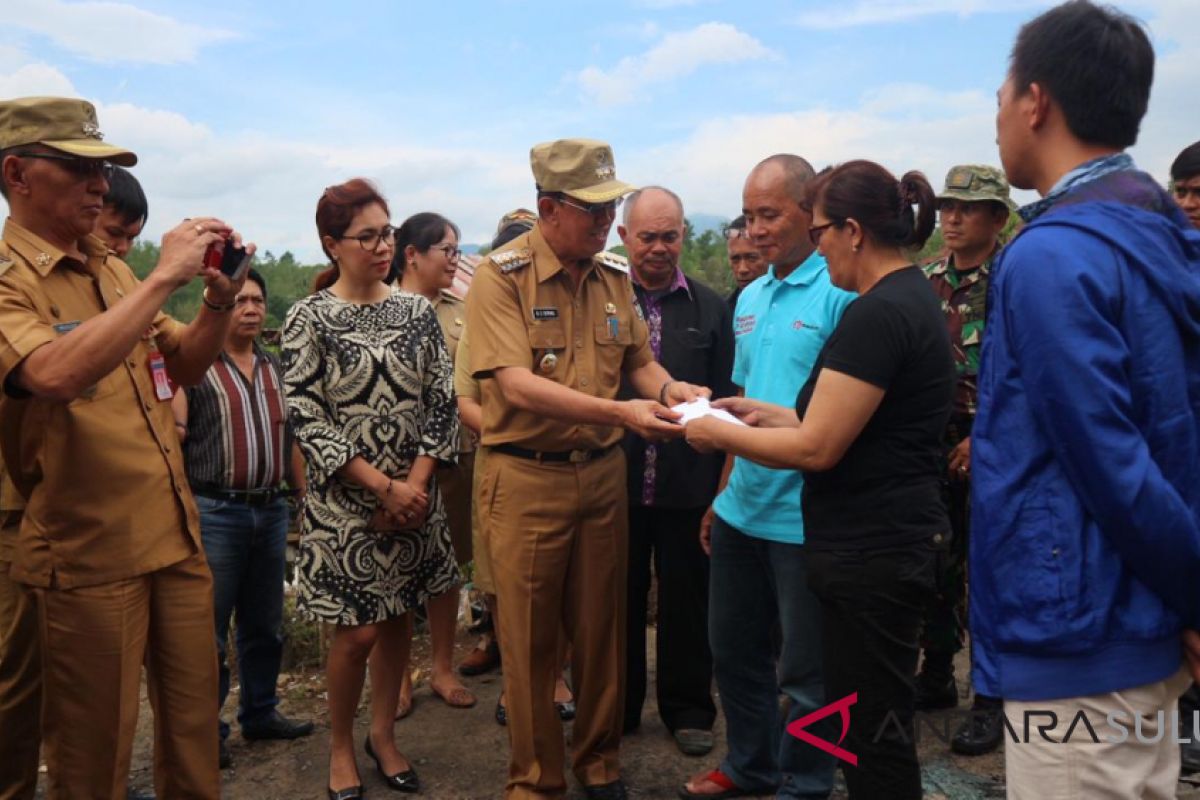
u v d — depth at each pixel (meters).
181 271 2.20
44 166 2.25
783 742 2.82
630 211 3.42
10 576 2.42
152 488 2.44
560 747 2.93
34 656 2.53
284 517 3.53
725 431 2.33
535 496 2.82
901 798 2.19
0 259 2.22
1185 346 1.48
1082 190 1.53
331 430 2.98
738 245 3.97
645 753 3.41
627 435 3.37
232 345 3.38
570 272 2.88
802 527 2.65
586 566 2.92
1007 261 1.53
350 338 3.04
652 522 3.48
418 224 4.06
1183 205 3.42
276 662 3.57
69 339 2.10
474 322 2.81
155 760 2.61
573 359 2.86
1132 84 1.51
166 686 2.55
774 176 2.73
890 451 2.14
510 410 2.82
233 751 3.50
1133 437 1.39
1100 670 1.47
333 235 3.06
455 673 4.21
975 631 1.61
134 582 2.41
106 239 3.01
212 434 3.25
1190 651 1.50
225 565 3.28
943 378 2.15
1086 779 1.50
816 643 2.69
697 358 3.46
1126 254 1.45
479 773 3.27
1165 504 1.38
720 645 2.98
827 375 2.12
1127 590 1.46
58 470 2.28
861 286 2.28
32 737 2.62
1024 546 1.50
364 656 3.04
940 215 3.59
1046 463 1.49
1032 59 1.57
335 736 3.10
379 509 3.01
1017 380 1.51
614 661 2.99
